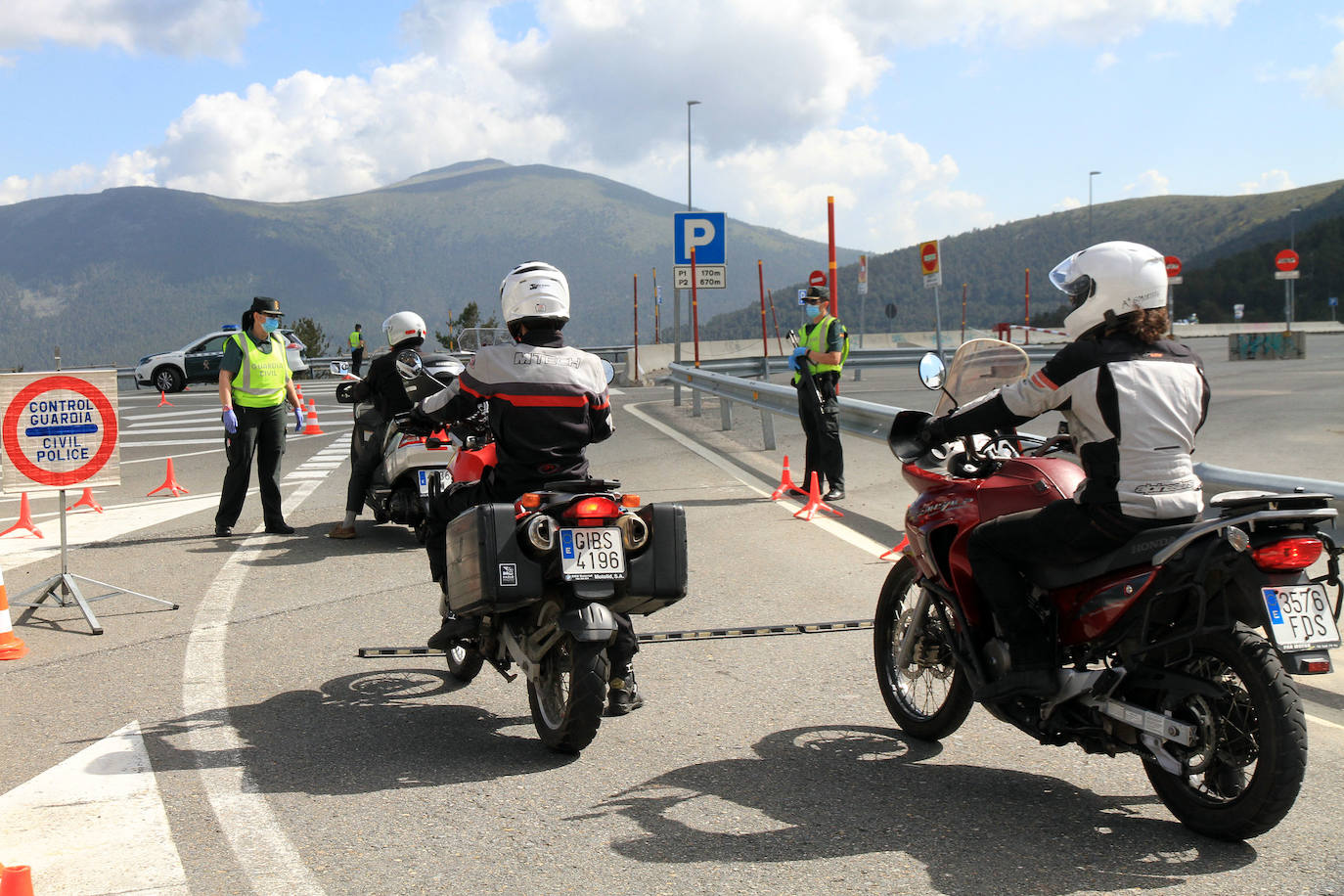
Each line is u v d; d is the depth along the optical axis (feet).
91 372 25.52
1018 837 13.01
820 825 13.41
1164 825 13.38
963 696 15.85
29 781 15.07
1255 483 20.08
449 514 18.19
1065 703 13.92
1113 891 11.64
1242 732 12.40
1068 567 13.67
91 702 18.70
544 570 15.85
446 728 17.43
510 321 17.63
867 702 18.31
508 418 17.07
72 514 40.73
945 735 16.28
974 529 14.51
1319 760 15.47
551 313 17.34
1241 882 11.81
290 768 15.57
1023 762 15.62
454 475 17.72
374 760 15.89
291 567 30.14
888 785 14.71
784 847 12.76
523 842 12.96
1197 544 12.27
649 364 119.24
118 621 24.43
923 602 16.34
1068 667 14.07
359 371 136.67
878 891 11.64
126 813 13.92
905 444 15.97
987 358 16.16
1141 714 12.91
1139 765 15.51
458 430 19.76
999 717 14.83
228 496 35.22
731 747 16.24
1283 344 117.19
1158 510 12.95
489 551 15.62
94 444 25.57
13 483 24.90
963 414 14.48
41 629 23.80
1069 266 14.02
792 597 25.55
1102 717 13.47
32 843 13.00
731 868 12.23
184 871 12.23
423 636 22.95
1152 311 13.56
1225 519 12.16
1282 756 11.79
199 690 19.42
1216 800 12.70
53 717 17.90
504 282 17.81
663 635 20.40
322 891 11.71
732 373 92.48
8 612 21.84
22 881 10.40
